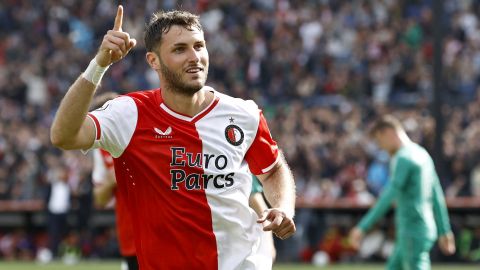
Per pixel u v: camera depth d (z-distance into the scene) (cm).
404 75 8469
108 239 6562
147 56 1795
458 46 8925
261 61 8975
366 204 6275
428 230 3272
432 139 6744
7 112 9019
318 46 9206
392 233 6166
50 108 9062
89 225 6538
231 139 1797
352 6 9656
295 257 6231
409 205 3275
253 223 1836
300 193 6800
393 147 3350
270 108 7788
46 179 7162
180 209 1761
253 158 1842
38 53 10125
